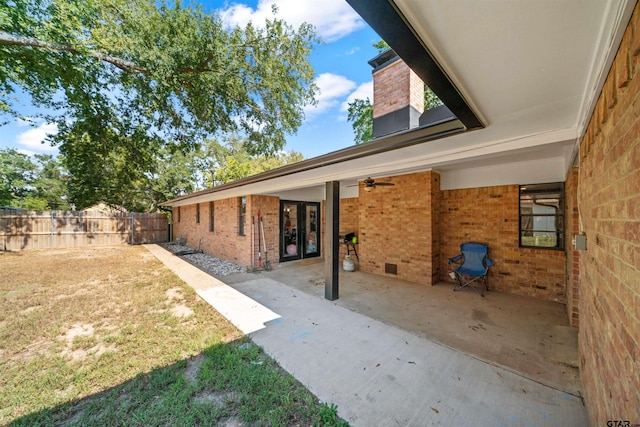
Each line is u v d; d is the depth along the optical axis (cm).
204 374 247
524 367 260
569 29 108
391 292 509
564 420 194
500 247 509
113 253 1080
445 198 586
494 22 107
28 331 351
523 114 203
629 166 104
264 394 221
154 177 1900
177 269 760
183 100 812
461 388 230
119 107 828
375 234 658
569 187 373
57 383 241
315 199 926
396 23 110
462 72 146
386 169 395
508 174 499
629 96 102
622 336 113
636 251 98
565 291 434
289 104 966
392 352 290
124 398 221
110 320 388
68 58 579
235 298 486
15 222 1166
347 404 212
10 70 580
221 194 905
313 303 454
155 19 628
